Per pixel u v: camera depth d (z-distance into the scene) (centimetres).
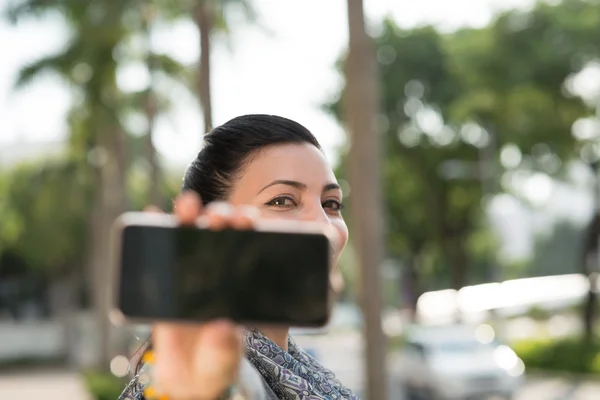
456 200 4000
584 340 2922
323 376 161
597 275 3055
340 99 3459
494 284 4131
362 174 1409
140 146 2984
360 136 1399
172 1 2034
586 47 2805
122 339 2753
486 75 2919
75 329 3744
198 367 85
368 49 1391
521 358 2791
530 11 2858
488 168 3269
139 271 92
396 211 4125
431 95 3694
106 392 2278
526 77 2848
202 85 1393
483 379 1912
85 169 2842
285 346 165
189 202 93
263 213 156
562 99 2892
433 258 4584
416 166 3831
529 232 5125
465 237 4125
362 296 1427
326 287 95
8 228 4216
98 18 2122
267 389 144
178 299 91
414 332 2164
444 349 2028
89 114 2316
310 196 158
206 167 164
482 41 2933
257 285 94
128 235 92
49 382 2967
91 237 3788
